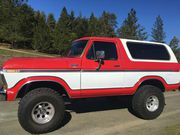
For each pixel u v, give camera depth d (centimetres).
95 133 591
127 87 692
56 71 592
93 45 652
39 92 576
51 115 590
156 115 716
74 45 717
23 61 570
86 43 653
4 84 581
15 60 568
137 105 702
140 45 728
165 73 750
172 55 779
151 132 600
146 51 733
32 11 6066
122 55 687
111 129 620
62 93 643
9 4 4319
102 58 631
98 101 921
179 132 598
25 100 565
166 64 755
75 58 623
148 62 723
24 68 564
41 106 581
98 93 651
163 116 750
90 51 645
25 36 5306
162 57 759
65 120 688
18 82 561
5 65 558
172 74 763
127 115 749
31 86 607
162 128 630
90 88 638
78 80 620
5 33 4409
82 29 7112
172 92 1206
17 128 612
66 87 608
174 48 7594
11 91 558
